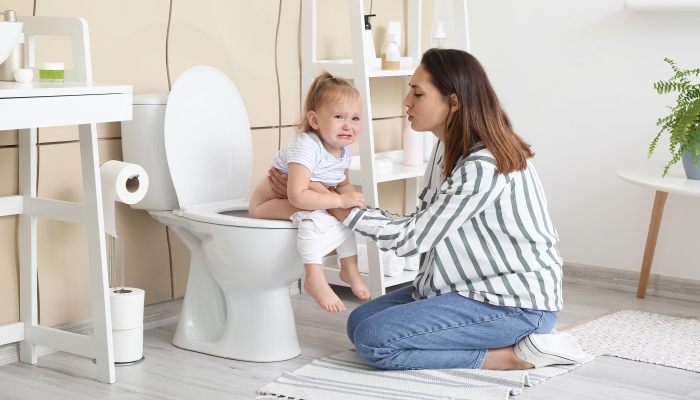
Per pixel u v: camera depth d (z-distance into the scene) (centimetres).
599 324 253
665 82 269
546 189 325
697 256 294
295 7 277
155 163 223
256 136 267
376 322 201
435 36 307
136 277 239
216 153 233
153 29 234
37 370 205
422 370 204
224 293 222
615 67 304
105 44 222
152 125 222
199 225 213
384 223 200
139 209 235
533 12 320
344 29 300
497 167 191
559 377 204
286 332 218
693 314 275
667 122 270
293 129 281
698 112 255
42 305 215
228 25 255
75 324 223
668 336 242
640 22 297
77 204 195
